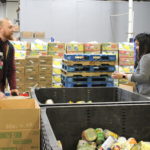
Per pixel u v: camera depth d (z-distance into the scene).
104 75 4.68
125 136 1.88
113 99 2.69
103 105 1.84
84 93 2.64
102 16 8.17
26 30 7.73
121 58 6.32
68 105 1.82
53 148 1.03
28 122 1.47
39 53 6.27
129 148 1.63
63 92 2.61
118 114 1.86
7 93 3.32
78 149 1.68
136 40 2.98
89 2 8.06
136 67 3.10
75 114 1.79
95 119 1.83
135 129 1.89
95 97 2.66
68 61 4.52
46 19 7.83
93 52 6.31
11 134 1.45
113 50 6.32
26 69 5.48
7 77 3.40
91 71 4.62
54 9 7.86
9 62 3.32
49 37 7.92
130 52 6.36
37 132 1.48
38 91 2.54
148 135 1.91
